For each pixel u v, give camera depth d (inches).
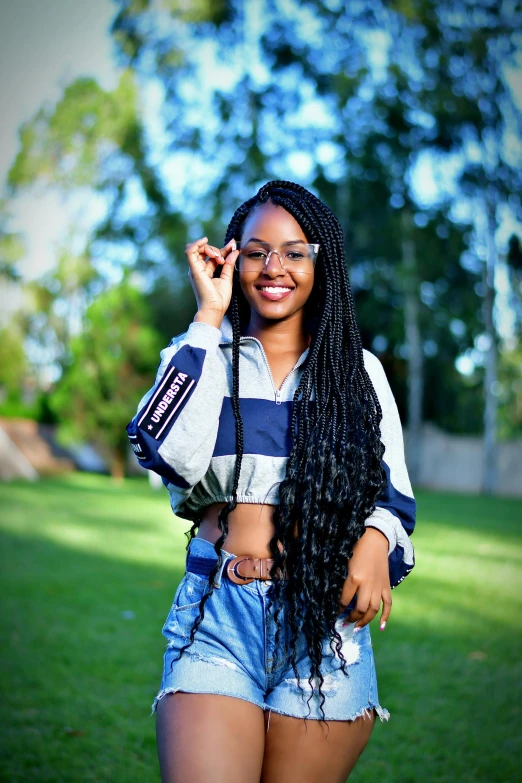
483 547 361.1
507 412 1456.7
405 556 80.4
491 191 970.1
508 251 978.1
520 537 399.5
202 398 76.5
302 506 75.9
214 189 981.8
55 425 1047.6
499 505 633.0
